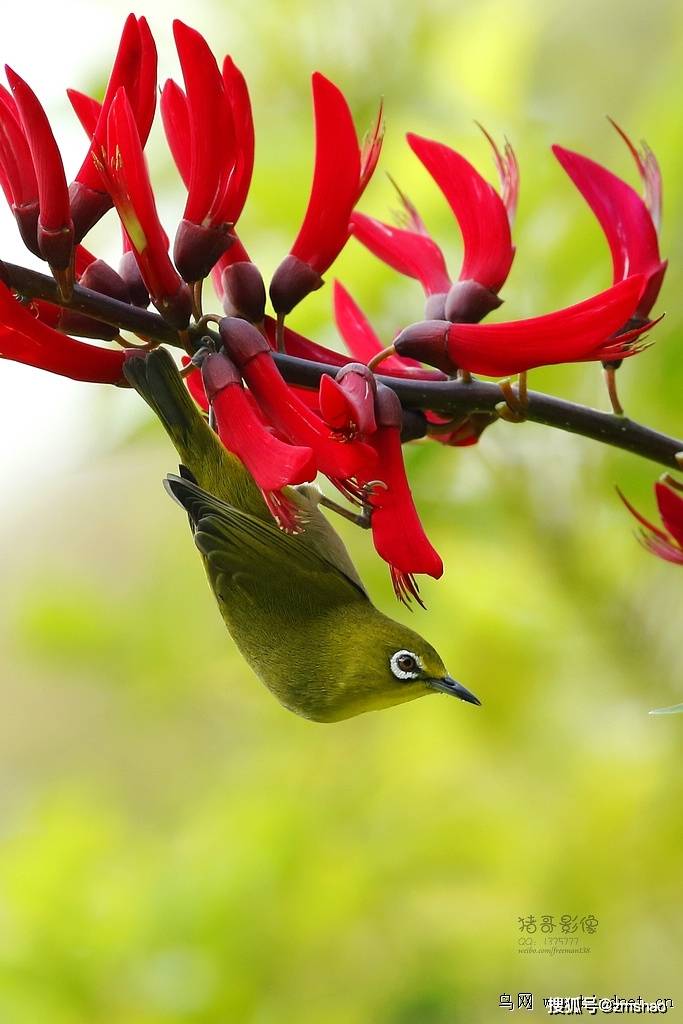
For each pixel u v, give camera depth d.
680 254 2.39
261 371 2.27
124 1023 2.41
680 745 2.40
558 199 2.41
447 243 2.41
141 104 2.27
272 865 2.42
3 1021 2.41
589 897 2.40
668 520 2.30
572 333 2.27
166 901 2.42
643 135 2.40
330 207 2.28
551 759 2.41
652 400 2.39
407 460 2.39
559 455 2.40
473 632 2.41
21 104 2.26
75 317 2.28
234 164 2.27
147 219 2.26
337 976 2.41
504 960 2.40
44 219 2.26
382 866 2.41
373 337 2.32
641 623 2.40
